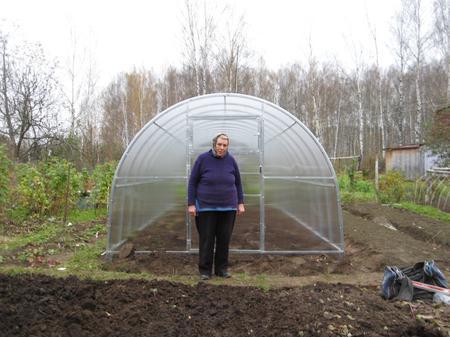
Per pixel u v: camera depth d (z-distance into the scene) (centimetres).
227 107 786
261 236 774
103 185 1321
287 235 779
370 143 4009
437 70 3759
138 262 706
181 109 774
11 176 1105
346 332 408
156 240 777
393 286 530
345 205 1502
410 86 3894
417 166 2414
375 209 1366
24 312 423
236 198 637
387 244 830
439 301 522
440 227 1043
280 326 416
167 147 792
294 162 795
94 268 688
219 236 637
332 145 4134
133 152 766
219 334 407
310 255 764
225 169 626
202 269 630
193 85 2464
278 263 712
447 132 1408
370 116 4050
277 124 791
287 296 497
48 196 1174
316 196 783
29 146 1859
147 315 442
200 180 630
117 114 3878
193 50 2236
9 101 1784
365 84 4206
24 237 922
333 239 766
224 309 464
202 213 624
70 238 908
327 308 456
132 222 783
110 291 500
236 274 666
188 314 449
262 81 3988
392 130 4200
